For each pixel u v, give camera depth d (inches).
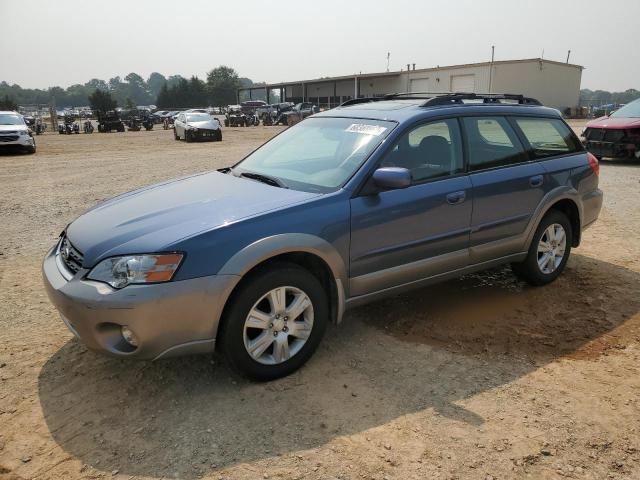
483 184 163.3
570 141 199.9
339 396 124.6
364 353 145.5
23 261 225.1
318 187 143.4
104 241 121.9
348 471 100.0
